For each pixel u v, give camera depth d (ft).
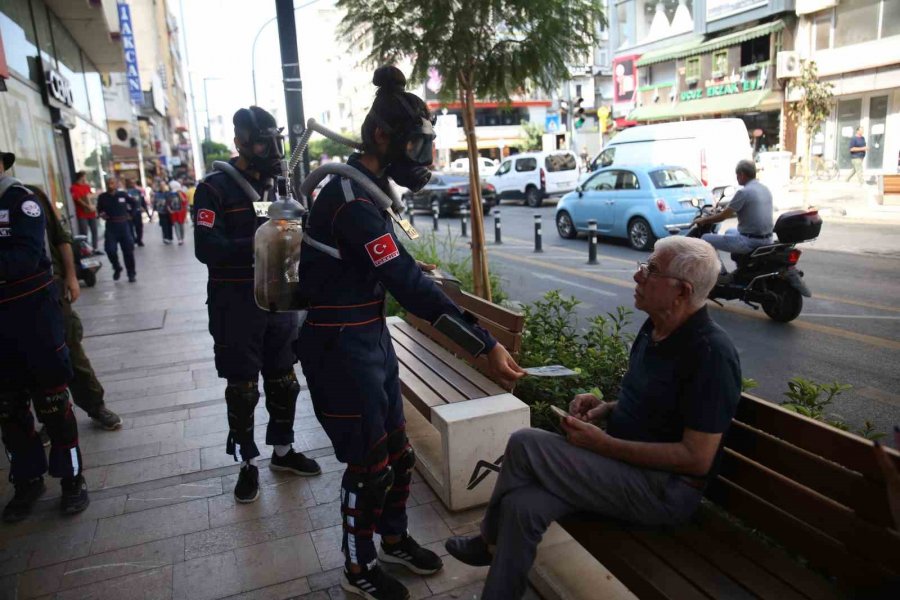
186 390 17.78
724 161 49.67
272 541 10.43
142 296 32.58
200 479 12.60
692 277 7.01
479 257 20.83
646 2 100.22
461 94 20.63
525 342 15.39
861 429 15.03
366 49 21.29
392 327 17.78
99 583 9.53
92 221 47.73
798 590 6.38
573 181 80.12
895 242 39.52
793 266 23.88
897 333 22.18
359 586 8.81
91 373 14.84
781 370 19.26
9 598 9.25
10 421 11.29
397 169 7.95
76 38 53.36
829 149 77.15
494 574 7.38
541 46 19.45
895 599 5.74
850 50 72.84
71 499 11.50
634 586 6.86
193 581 9.50
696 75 92.02
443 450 10.92
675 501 7.18
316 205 8.08
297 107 21.91
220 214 10.77
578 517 7.88
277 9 21.30
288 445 12.57
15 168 32.19
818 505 6.44
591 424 8.01
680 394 7.16
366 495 8.45
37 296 10.78
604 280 33.35
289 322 11.75
